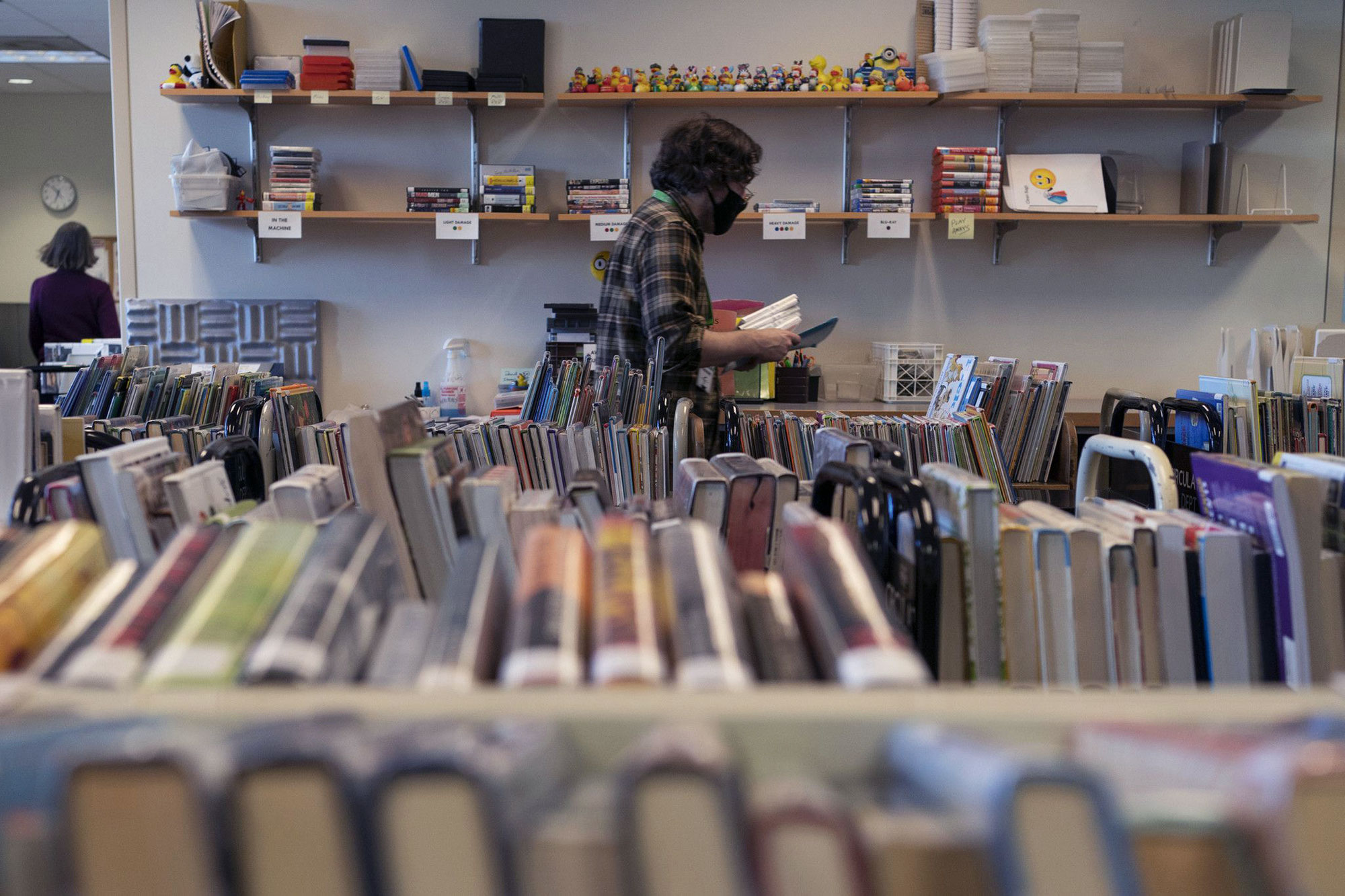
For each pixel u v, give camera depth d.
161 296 4.35
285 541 0.75
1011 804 0.47
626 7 4.27
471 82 4.17
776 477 1.28
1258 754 0.51
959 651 1.06
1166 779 0.55
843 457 1.40
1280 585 1.03
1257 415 2.38
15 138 8.95
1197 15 4.35
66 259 5.20
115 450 1.07
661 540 0.76
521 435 1.91
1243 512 1.09
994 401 3.48
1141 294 4.46
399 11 4.25
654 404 2.32
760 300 4.41
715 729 0.57
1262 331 3.68
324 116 4.30
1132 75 4.36
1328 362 2.75
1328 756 0.49
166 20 4.26
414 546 1.05
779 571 1.33
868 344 4.43
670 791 0.48
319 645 0.64
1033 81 4.08
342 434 1.83
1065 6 4.34
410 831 0.48
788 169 4.35
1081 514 1.27
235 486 1.40
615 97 4.05
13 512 1.04
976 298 4.43
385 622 0.78
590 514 1.09
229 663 0.63
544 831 0.51
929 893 0.50
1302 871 0.48
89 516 1.04
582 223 4.38
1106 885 0.47
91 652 0.63
